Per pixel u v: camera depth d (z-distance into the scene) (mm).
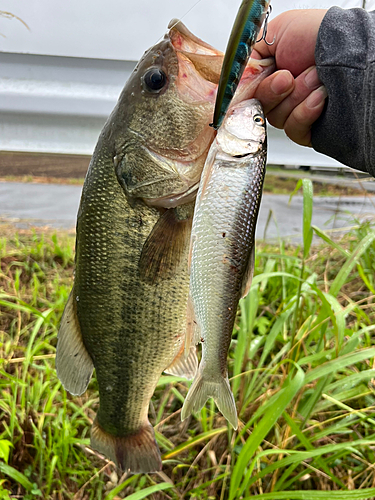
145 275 249
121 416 288
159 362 271
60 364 270
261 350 463
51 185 1007
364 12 250
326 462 321
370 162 246
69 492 336
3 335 460
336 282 374
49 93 619
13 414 350
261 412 318
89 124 645
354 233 722
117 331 263
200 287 208
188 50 233
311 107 250
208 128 228
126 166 236
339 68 241
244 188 204
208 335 212
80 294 263
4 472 318
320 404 365
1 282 557
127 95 236
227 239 207
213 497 322
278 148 714
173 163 231
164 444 360
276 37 263
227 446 356
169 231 242
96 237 250
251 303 398
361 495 257
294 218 947
